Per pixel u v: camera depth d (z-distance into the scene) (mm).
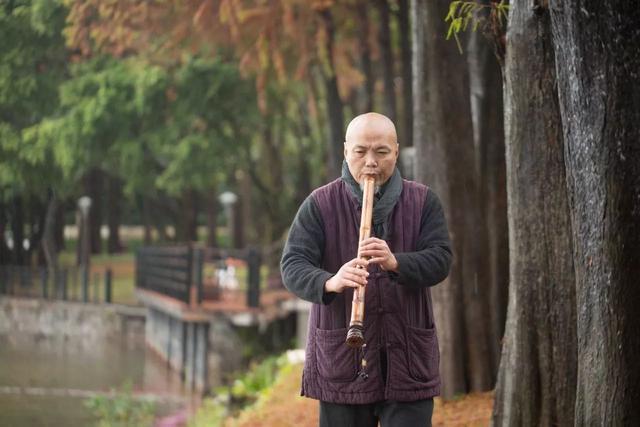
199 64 22906
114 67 19844
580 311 4211
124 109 21188
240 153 29375
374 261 3781
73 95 18781
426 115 8844
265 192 32750
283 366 15297
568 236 5188
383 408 3988
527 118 5199
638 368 4016
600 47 3928
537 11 5078
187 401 17203
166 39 16047
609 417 4070
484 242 9031
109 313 28109
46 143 18438
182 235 41531
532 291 5301
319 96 26797
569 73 4086
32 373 19891
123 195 45781
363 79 18328
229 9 13836
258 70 16453
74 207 36219
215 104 25125
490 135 9312
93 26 14609
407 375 3918
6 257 32281
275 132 33562
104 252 50469
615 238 3994
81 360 22719
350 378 3928
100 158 23172
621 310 4012
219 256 22281
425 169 8898
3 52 14984
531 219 5254
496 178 9281
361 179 3977
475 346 8977
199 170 26828
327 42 16156
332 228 4039
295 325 22656
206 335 19094
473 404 8508
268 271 29562
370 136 3920
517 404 5410
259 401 11523
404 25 16828
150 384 19281
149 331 25703
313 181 36500
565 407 5270
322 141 29797
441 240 3994
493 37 5348
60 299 31000
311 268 3914
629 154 3951
